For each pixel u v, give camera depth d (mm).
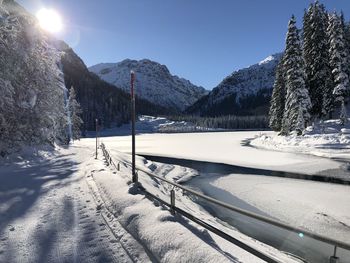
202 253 5477
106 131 168750
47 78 32406
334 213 14633
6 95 25531
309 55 48625
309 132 43844
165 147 57750
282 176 24203
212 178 24469
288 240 11391
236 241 5801
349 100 50125
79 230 7785
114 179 12766
